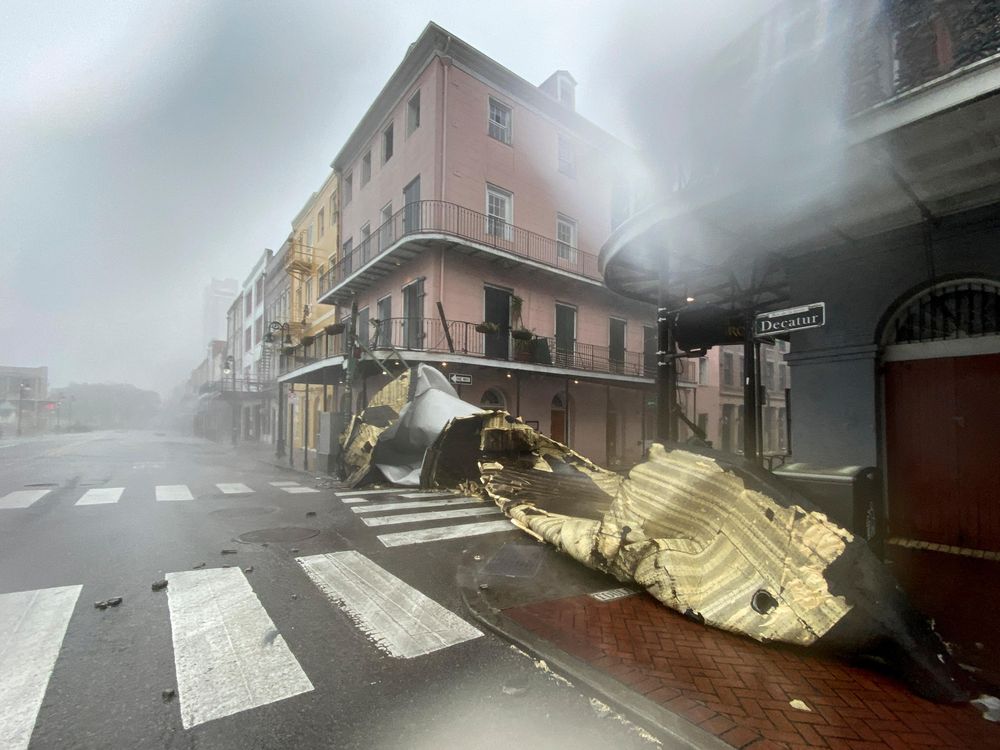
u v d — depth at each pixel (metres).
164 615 3.89
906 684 2.85
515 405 17.42
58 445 30.69
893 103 3.79
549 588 4.55
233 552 5.64
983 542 5.48
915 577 4.76
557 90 19.88
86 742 2.37
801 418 6.90
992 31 3.86
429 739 2.43
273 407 31.56
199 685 2.89
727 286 8.87
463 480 10.31
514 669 3.14
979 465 5.54
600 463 19.95
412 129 16.84
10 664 3.11
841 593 3.09
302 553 5.68
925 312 6.00
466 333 15.75
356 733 2.47
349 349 13.91
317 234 25.39
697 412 24.25
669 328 7.36
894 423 6.19
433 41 15.47
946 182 4.78
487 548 5.96
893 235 6.07
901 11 4.43
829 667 3.06
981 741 2.37
